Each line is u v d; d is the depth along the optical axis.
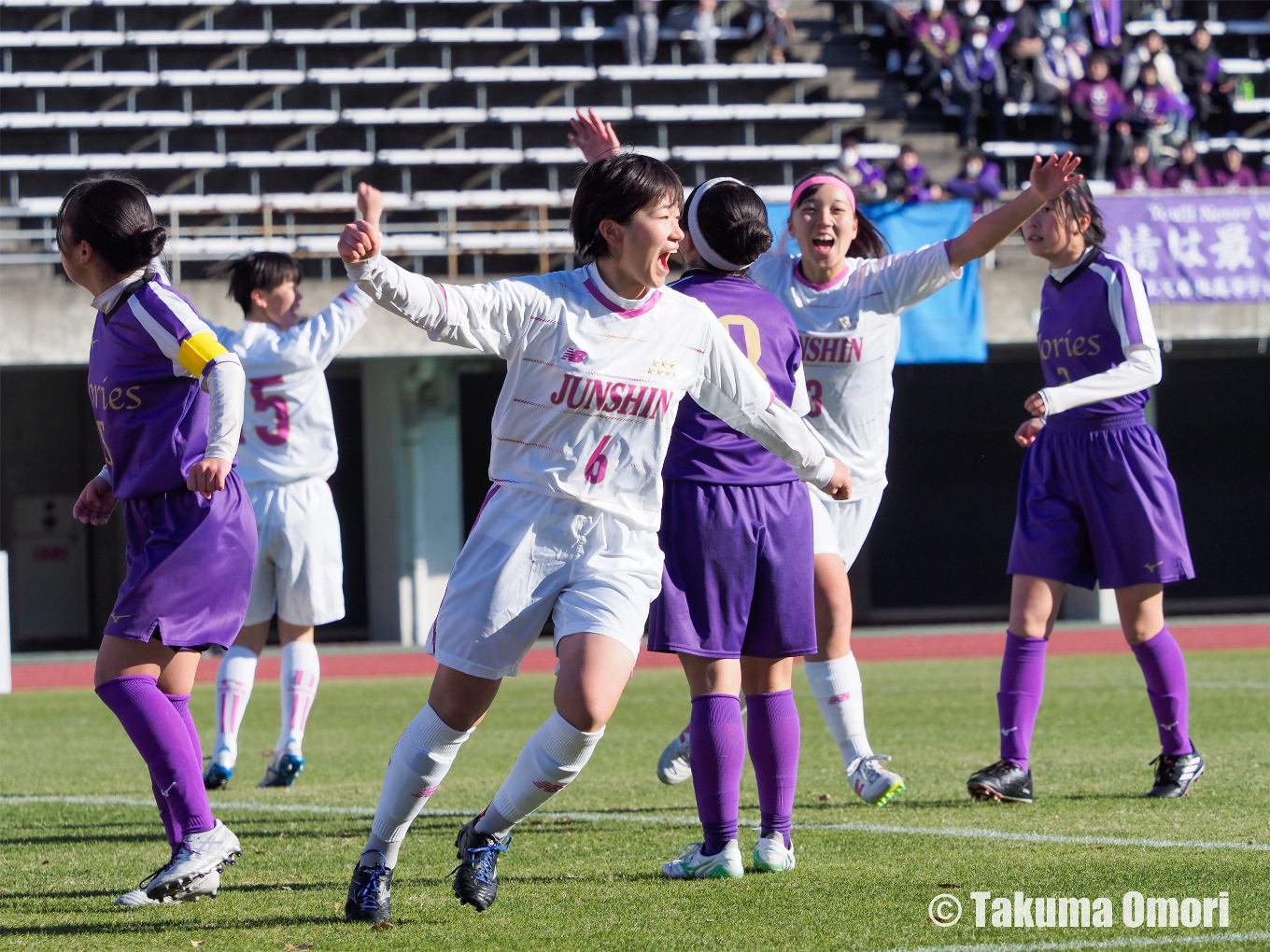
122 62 70.38
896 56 74.81
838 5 78.06
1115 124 67.56
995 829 15.52
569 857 14.41
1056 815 16.42
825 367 16.89
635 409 11.14
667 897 12.27
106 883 13.46
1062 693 33.00
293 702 20.75
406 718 31.80
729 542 12.75
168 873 12.08
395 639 59.44
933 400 67.50
